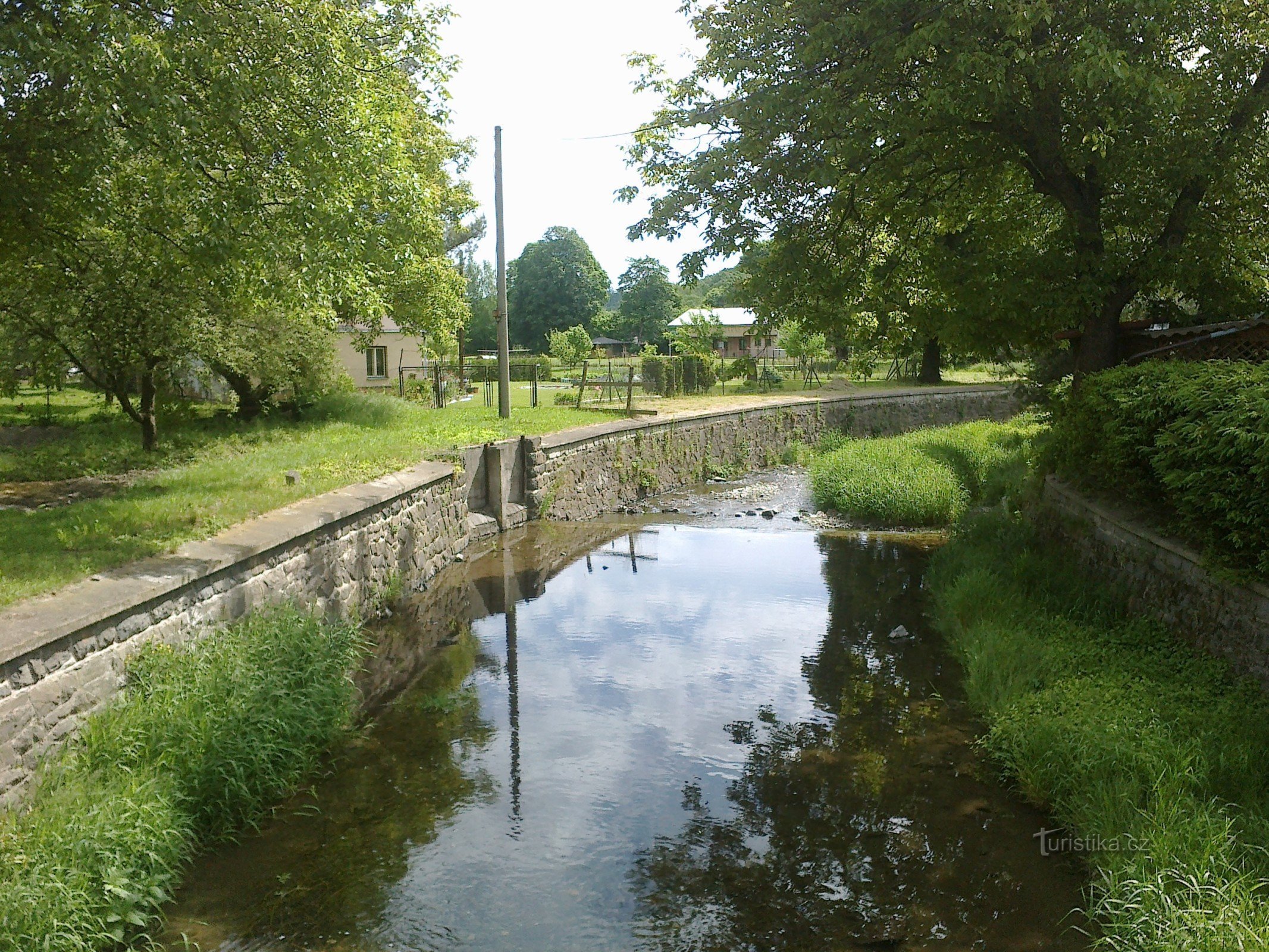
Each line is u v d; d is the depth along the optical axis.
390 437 15.98
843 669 8.59
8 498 10.32
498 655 9.15
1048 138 10.49
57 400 25.34
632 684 8.29
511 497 15.96
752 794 6.10
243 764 5.73
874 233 13.03
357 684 8.25
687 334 37.81
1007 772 6.21
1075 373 11.62
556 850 5.43
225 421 18.05
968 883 5.00
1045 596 9.20
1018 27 8.88
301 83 8.92
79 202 8.94
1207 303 10.97
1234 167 10.06
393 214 10.54
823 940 4.54
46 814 4.64
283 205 9.02
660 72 12.65
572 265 78.94
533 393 24.47
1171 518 8.08
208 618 6.86
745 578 12.36
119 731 5.37
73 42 7.39
